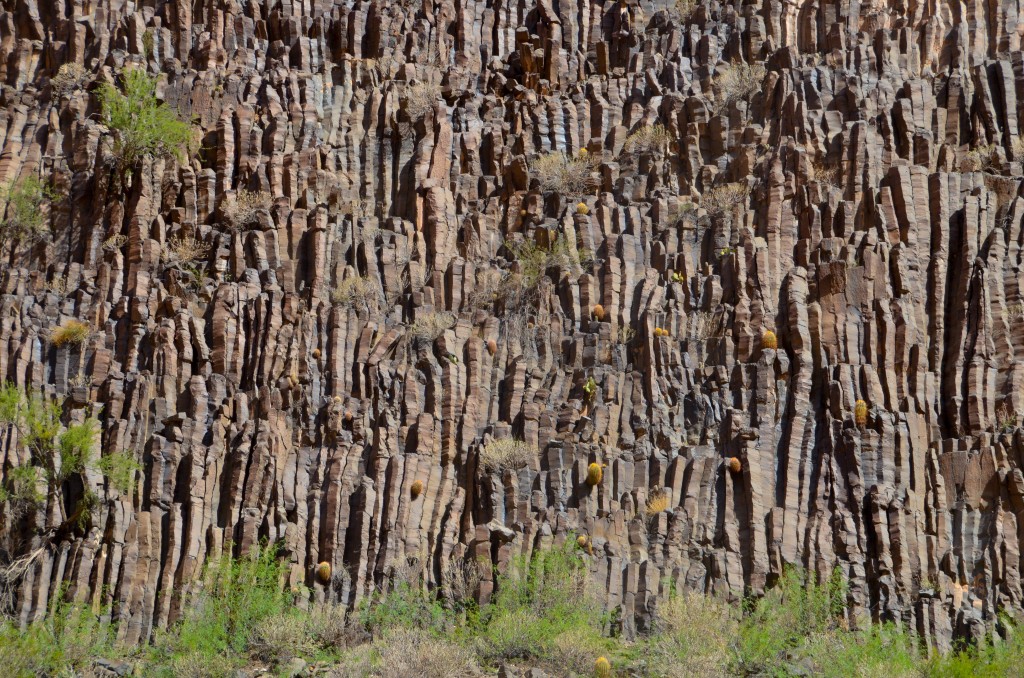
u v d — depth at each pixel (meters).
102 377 25.25
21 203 28.33
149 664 20.92
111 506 22.83
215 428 24.42
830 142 28.98
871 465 24.00
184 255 28.03
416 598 22.62
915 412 24.84
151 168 29.03
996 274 26.20
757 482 23.89
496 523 23.42
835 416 24.69
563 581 22.25
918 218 27.16
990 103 29.34
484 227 29.23
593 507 24.06
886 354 25.25
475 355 26.28
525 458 24.41
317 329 26.58
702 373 25.84
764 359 25.38
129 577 22.25
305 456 24.72
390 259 28.19
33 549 22.34
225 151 29.84
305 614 22.27
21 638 20.55
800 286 26.25
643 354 26.22
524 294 27.62
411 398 25.53
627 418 25.52
